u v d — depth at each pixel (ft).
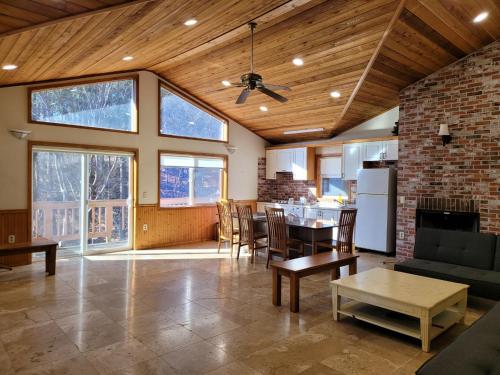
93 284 14.90
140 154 22.38
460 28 14.40
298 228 19.30
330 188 26.63
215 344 9.57
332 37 14.93
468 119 17.08
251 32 14.89
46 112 18.92
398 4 12.17
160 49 17.15
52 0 8.51
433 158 18.34
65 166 19.81
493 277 11.78
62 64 15.56
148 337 9.94
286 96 21.15
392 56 15.93
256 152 29.27
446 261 13.94
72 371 8.16
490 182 16.44
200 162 25.70
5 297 13.17
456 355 6.30
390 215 20.88
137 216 22.38
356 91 18.79
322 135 26.30
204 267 18.01
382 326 10.02
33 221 18.76
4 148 17.44
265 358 8.84
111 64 18.31
